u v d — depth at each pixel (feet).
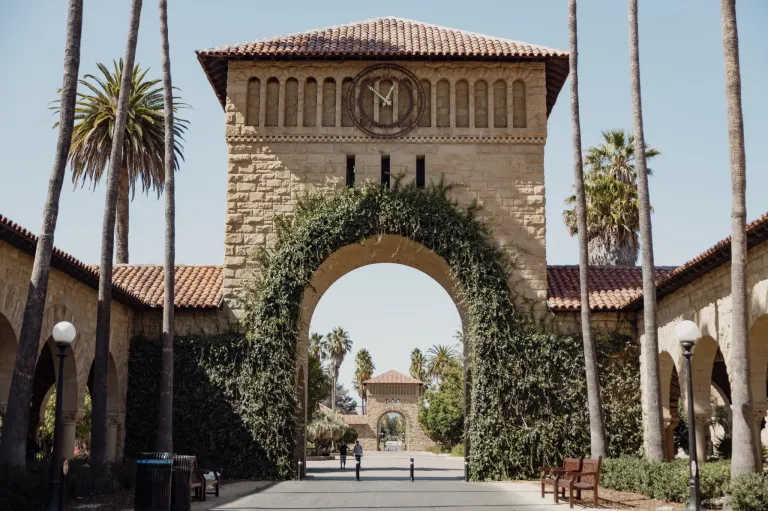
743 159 58.13
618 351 97.60
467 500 68.23
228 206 100.37
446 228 98.22
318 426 231.09
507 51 101.71
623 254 132.46
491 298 97.04
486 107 102.73
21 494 53.93
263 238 99.66
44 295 59.16
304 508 61.00
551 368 96.53
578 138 88.99
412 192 99.14
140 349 98.73
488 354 96.17
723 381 118.83
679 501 64.13
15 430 56.59
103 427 71.72
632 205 132.98
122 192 147.23
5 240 63.72
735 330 57.06
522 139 101.35
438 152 101.24
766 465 82.23
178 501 56.90
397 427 592.60
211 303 98.32
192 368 96.99
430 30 111.65
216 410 95.66
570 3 89.92
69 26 62.28
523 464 94.12
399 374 331.77
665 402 94.38
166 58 88.48
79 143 140.87
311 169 100.83
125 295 90.22
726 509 54.70
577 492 68.13
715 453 117.19
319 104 101.86
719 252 66.80
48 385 113.70
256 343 96.48
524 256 99.30
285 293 97.30
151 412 97.04
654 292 79.36
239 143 101.55
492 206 100.17
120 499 65.51
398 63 102.73
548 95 110.93
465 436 99.45
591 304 97.45
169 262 86.02
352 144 101.45
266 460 94.07
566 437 94.94
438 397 274.36
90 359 86.63
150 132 144.46
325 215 98.58
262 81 102.58
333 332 399.03
